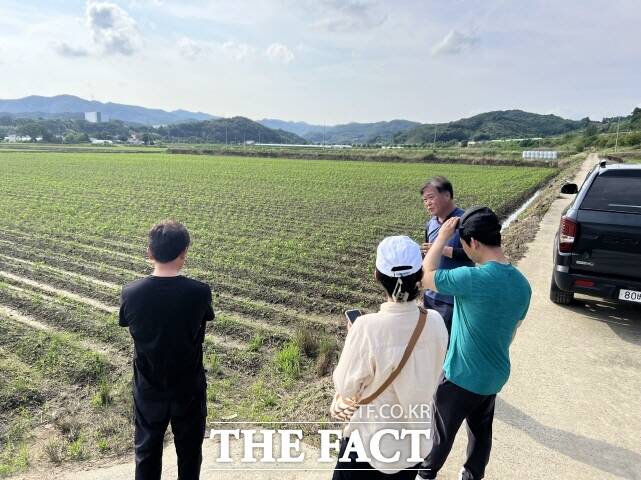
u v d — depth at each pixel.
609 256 6.11
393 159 65.44
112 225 16.41
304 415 4.64
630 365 5.39
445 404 2.90
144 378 2.87
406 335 2.22
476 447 3.10
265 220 18.11
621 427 4.24
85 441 4.64
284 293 9.63
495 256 2.75
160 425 2.95
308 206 21.89
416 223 17.62
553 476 3.61
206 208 20.94
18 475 4.02
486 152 74.75
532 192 29.05
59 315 8.20
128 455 4.33
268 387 5.88
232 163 57.47
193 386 2.97
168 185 30.53
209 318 2.99
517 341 6.00
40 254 12.69
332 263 11.98
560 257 6.47
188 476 3.17
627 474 3.64
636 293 5.98
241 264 11.59
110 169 44.62
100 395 5.56
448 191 4.01
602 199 6.25
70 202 22.08
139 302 2.74
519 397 4.72
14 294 9.27
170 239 2.77
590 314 6.95
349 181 34.41
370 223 17.61
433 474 3.02
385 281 2.22
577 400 4.67
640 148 66.62
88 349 6.96
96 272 11.09
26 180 32.44
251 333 7.58
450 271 2.75
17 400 5.59
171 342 2.77
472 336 2.75
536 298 7.68
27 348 6.93
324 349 6.65
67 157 66.38
